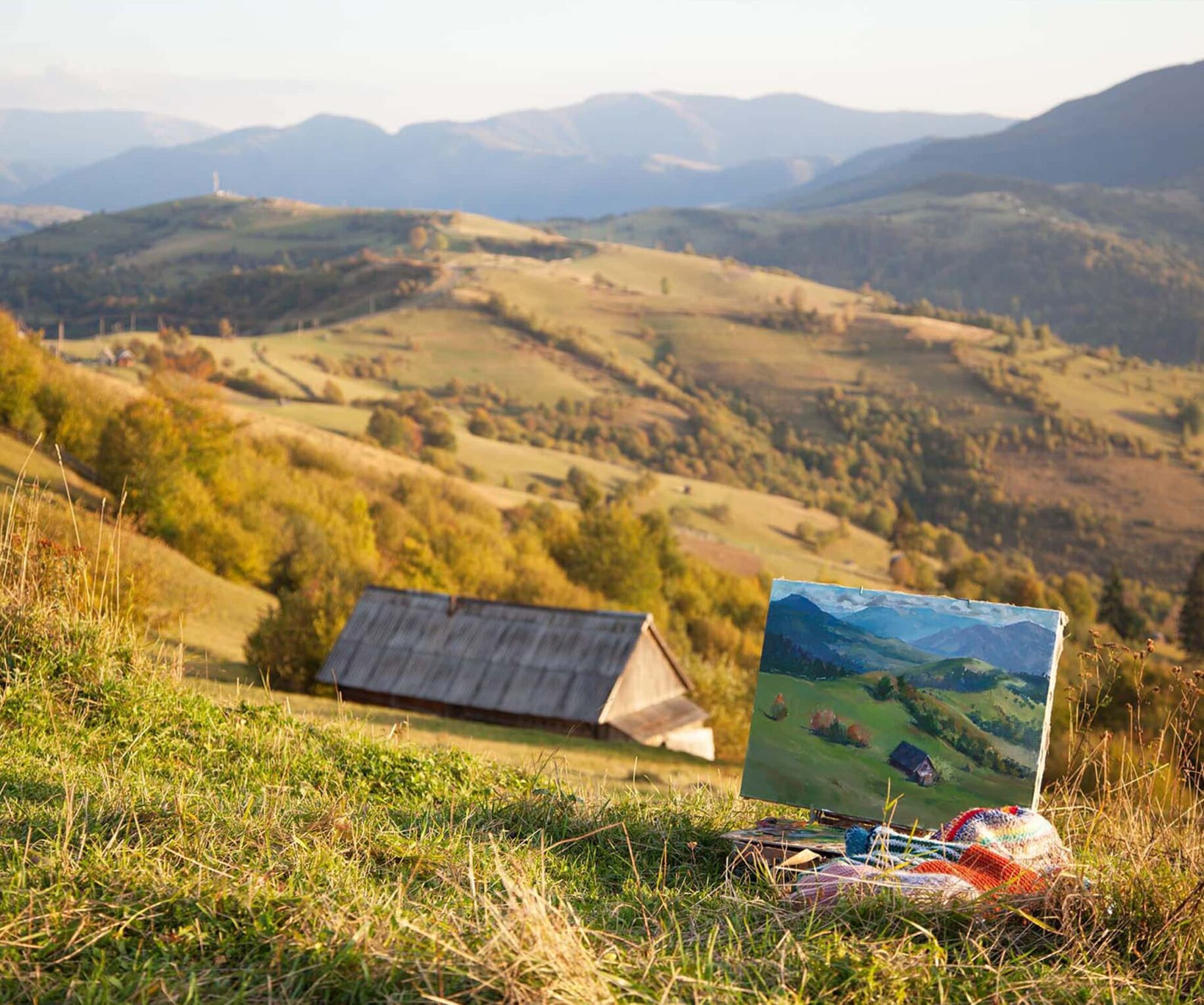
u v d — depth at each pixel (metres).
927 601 6.27
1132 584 173.62
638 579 61.88
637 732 28.59
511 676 28.53
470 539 58.19
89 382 47.66
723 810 7.04
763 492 194.12
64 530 10.12
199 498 36.97
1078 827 6.23
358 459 82.06
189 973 3.37
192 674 11.71
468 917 3.96
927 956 3.82
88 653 8.26
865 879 4.47
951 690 6.03
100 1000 3.14
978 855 4.89
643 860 6.06
